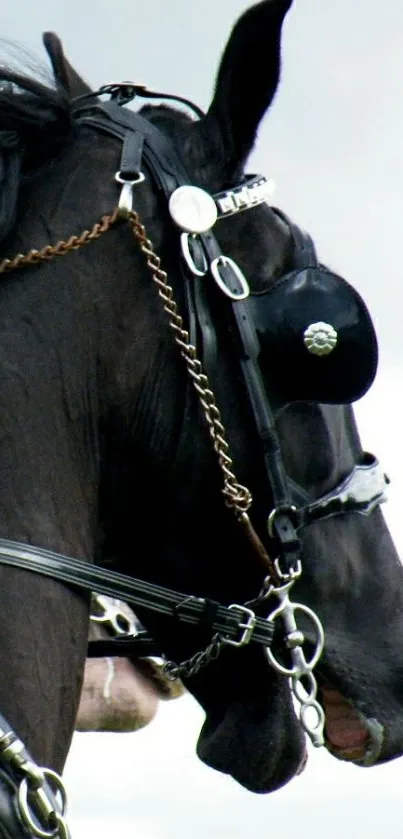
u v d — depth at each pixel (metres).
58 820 4.04
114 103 4.75
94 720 5.80
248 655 4.82
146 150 4.61
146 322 4.47
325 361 4.62
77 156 4.59
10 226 4.39
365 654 4.82
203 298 4.54
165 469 4.53
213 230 4.62
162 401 4.50
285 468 4.68
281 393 4.64
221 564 4.66
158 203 4.57
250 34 4.63
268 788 4.84
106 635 5.60
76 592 4.34
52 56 5.27
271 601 4.70
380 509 4.97
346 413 4.95
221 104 4.68
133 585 4.47
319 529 4.76
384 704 4.80
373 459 4.99
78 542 4.37
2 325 4.36
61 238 4.45
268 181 4.75
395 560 4.96
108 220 4.47
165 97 5.00
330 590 4.79
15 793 4.04
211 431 4.48
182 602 4.56
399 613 4.92
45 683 4.22
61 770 4.29
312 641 4.71
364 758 4.84
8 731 4.07
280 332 4.59
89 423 4.42
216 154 4.68
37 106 4.55
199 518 4.60
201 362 4.52
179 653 4.83
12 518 4.26
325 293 4.64
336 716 4.88
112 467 4.51
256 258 4.64
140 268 4.48
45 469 4.31
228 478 4.51
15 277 4.41
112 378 4.44
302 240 4.78
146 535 4.64
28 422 4.30
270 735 4.81
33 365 4.34
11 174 4.45
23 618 4.21
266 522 4.65
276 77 4.66
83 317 4.40
